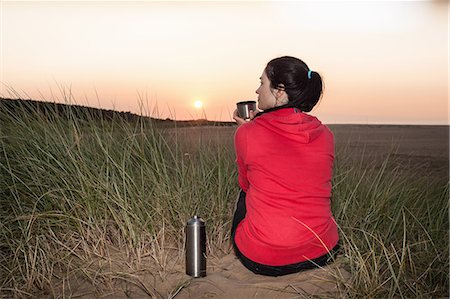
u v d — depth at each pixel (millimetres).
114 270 2504
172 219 2971
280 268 2303
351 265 2334
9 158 3064
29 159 2986
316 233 2242
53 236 2693
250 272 2518
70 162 3033
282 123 2248
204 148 3646
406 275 2455
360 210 3164
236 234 2434
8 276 2400
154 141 3312
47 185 2922
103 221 2803
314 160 2238
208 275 2498
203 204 3100
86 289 2355
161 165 3191
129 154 3170
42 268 2418
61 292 2326
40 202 2832
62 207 2777
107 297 2270
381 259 2523
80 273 2492
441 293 2322
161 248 2709
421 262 2566
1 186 2885
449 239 2795
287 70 2281
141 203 2883
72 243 2727
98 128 3438
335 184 3324
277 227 2225
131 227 2693
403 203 3209
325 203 2309
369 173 3920
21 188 2914
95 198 2867
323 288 2289
